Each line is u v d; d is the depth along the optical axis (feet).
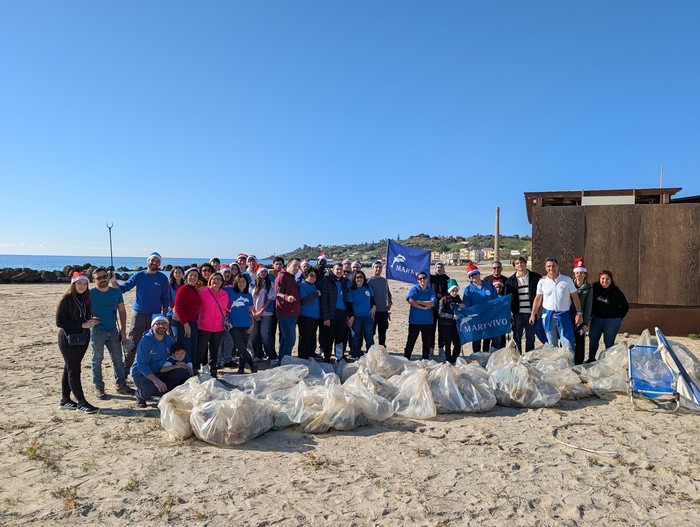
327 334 29.89
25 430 18.85
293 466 15.65
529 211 48.16
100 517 12.57
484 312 28.55
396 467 15.57
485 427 19.29
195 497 13.60
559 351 25.30
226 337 29.73
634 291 39.68
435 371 22.12
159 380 21.59
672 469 15.14
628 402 22.16
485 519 12.48
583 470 15.25
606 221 40.29
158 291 26.03
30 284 124.88
